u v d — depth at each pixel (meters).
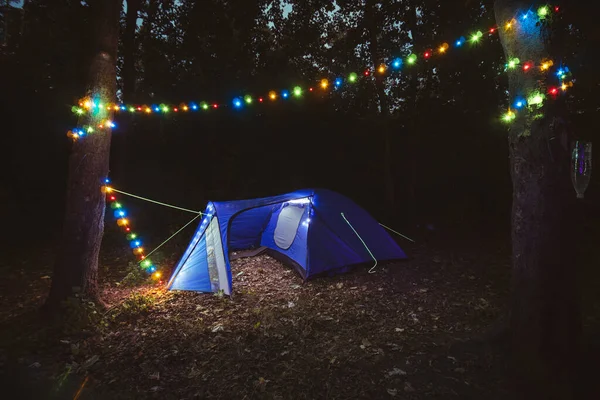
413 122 10.66
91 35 4.74
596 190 9.23
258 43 11.52
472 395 3.05
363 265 6.69
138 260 7.18
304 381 3.32
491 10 8.13
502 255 7.43
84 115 4.69
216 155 12.39
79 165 4.68
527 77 3.17
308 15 10.56
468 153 11.51
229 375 3.45
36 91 10.66
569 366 3.09
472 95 9.91
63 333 4.20
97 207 4.82
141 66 11.93
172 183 11.92
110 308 4.89
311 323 4.50
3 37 10.28
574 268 3.16
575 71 6.31
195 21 10.27
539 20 3.05
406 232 9.80
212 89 11.75
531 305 3.21
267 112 12.20
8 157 10.64
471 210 11.18
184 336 4.22
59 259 4.66
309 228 6.50
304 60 11.66
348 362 3.62
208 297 5.42
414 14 9.46
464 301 5.14
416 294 5.47
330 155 12.80
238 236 8.04
